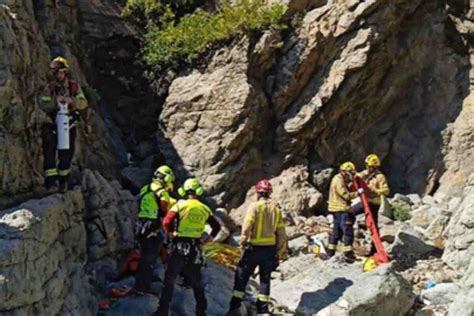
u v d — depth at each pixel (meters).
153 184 8.79
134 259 9.20
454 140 15.25
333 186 10.81
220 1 15.20
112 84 15.34
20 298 6.22
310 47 14.24
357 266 10.15
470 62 15.54
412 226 12.93
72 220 8.49
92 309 8.09
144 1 15.29
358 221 12.84
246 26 13.99
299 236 12.48
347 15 14.38
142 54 14.99
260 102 14.04
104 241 9.46
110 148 13.36
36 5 11.77
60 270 7.41
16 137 7.74
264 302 8.74
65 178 8.45
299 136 14.34
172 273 8.00
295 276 10.27
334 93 14.40
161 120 14.20
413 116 15.64
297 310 9.02
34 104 8.37
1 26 7.67
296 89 14.42
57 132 8.30
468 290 9.53
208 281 9.56
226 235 12.17
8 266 6.16
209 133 13.81
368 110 15.16
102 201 9.75
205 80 14.09
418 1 15.02
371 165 10.99
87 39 15.13
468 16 15.48
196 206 8.13
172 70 14.59
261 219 8.67
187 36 14.38
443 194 14.96
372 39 14.38
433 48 15.56
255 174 14.13
